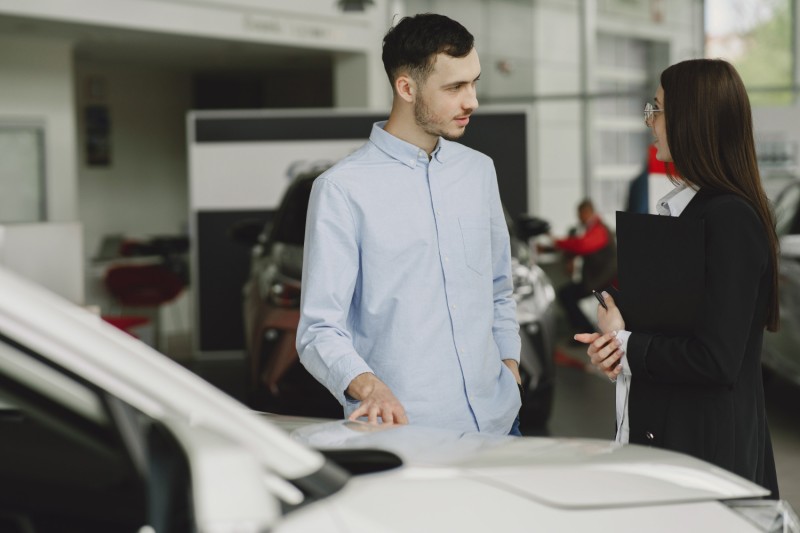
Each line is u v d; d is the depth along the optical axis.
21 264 4.83
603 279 9.25
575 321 9.48
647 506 1.46
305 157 9.09
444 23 2.19
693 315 2.05
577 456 1.59
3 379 1.16
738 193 2.06
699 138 2.08
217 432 1.16
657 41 11.16
